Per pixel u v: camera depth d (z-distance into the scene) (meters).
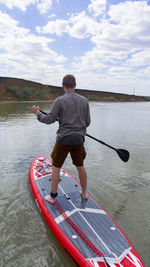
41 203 2.42
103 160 4.50
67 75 2.11
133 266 1.63
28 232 2.12
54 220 2.13
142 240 2.05
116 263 1.64
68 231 1.98
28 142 5.84
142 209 2.62
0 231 2.12
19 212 2.45
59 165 2.19
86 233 1.95
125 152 2.91
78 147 2.15
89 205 2.40
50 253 1.87
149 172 3.88
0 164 3.99
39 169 3.41
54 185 2.30
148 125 10.16
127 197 2.91
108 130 8.43
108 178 3.53
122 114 16.20
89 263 1.63
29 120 10.51
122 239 1.91
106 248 1.79
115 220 2.36
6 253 1.85
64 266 1.73
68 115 2.01
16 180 3.30
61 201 2.45
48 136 6.73
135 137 7.10
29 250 1.89
